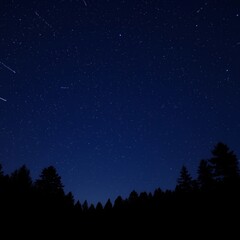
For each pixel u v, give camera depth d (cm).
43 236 2414
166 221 3170
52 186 3284
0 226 2180
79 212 4366
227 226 2300
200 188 3225
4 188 2789
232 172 2686
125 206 4944
